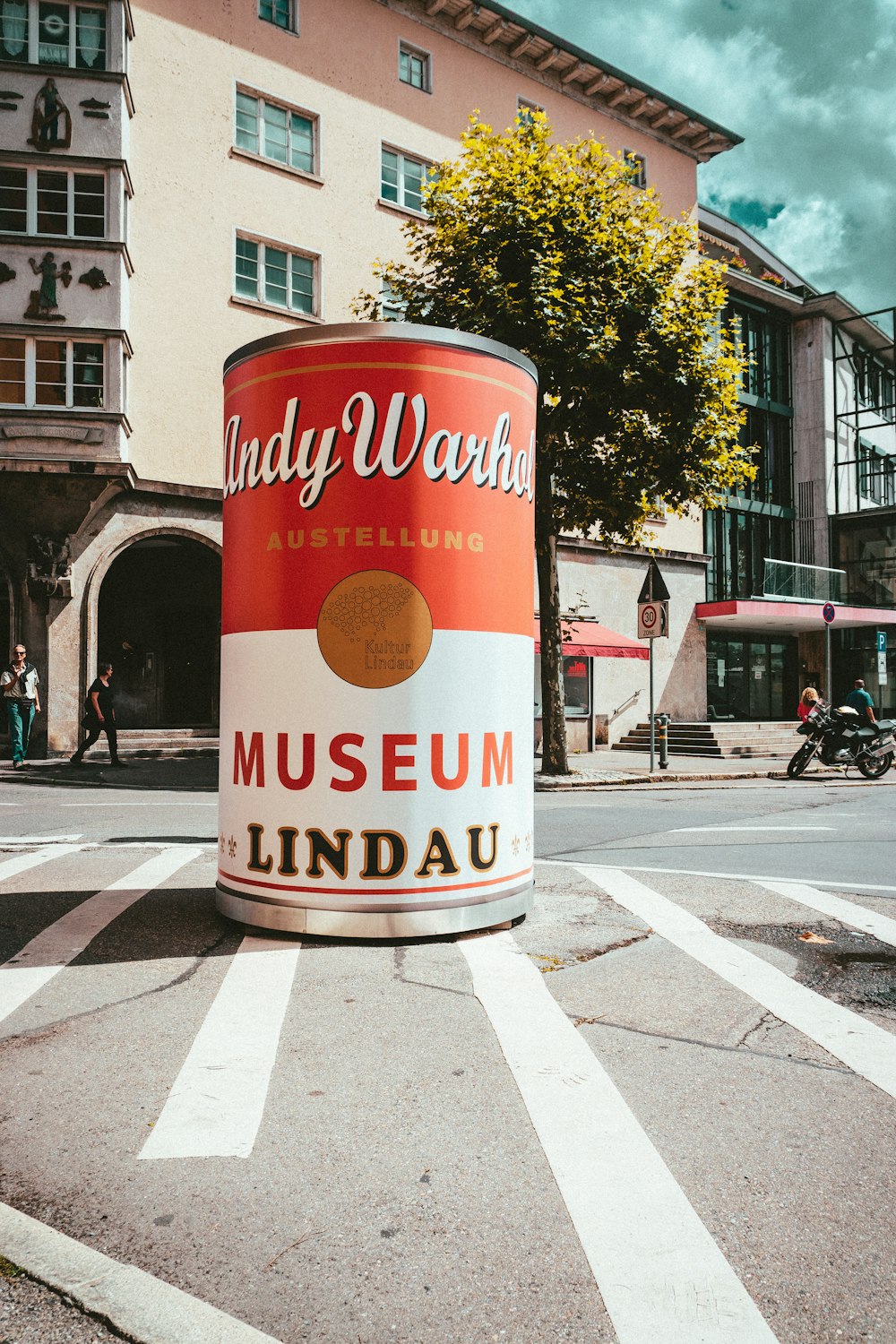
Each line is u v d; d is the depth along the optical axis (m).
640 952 5.32
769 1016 4.31
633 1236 2.56
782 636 32.28
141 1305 2.24
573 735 22.97
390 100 22.94
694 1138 3.12
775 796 14.38
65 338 17.83
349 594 5.24
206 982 4.66
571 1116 3.27
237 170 20.50
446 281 15.09
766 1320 2.23
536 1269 2.41
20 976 4.74
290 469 5.34
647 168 28.23
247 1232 2.56
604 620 25.83
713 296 15.30
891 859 8.38
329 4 22.00
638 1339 2.16
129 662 22.45
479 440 5.48
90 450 17.78
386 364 5.25
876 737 17.91
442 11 23.77
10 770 16.16
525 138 15.38
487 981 4.71
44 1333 2.16
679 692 27.86
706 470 15.59
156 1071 3.61
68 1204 2.69
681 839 9.61
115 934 5.53
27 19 17.88
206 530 20.03
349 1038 3.95
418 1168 2.91
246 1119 3.22
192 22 19.98
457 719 5.39
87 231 18.06
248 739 5.50
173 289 19.62
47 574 18.19
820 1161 2.98
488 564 5.53
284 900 5.36
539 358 13.97
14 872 7.43
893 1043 3.99
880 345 36.84
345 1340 2.15
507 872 5.67
